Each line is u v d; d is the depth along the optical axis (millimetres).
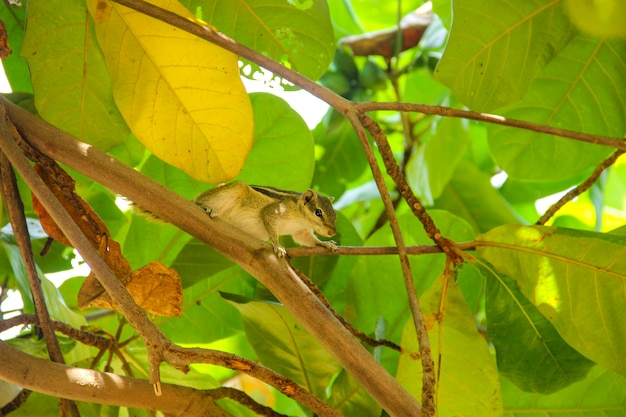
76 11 4332
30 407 4273
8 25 4430
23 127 4238
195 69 4297
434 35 4672
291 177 4441
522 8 4320
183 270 4363
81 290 4234
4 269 4410
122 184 4223
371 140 4738
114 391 4188
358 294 4414
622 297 4246
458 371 4266
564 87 4445
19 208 4246
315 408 4176
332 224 4461
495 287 4312
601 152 4469
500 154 4488
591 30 3074
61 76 4348
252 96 4426
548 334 4324
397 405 4160
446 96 4648
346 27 4797
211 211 4387
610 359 4246
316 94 4238
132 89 4301
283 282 4191
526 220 4809
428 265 4410
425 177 4660
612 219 4902
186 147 4312
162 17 4258
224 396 4227
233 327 4449
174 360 4148
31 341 4312
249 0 4355
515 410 4379
